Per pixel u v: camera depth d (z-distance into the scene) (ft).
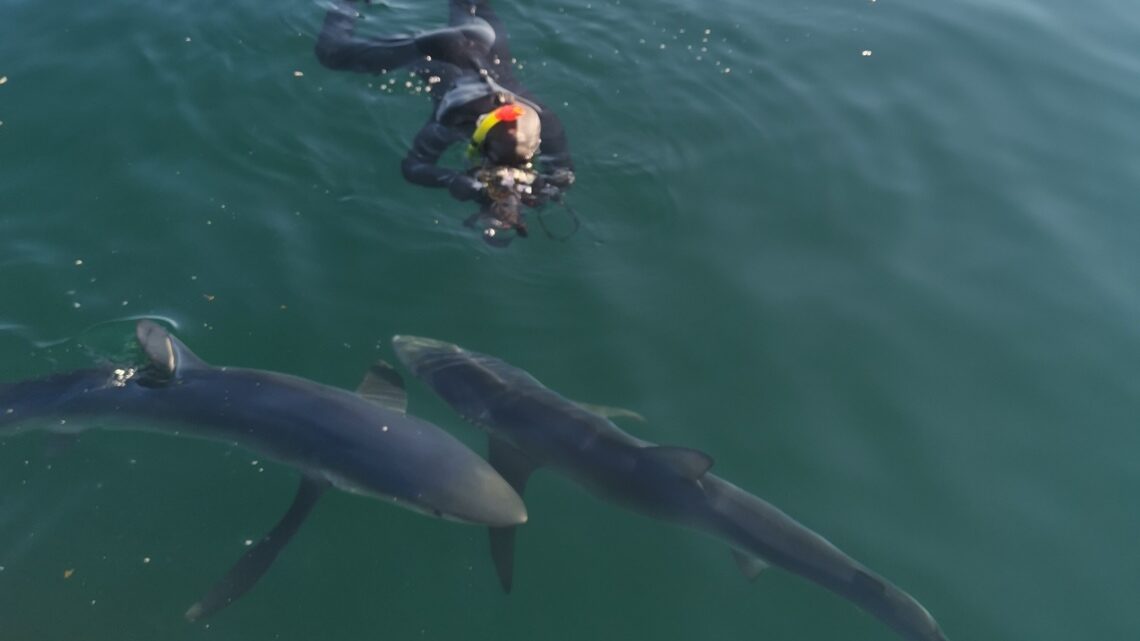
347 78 15.94
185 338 12.21
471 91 14.83
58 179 13.88
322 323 12.55
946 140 15.90
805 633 10.51
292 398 11.33
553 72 16.67
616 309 12.93
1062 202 14.87
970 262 13.83
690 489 10.85
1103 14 19.61
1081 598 10.61
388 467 10.72
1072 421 12.00
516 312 12.85
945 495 11.32
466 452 10.87
